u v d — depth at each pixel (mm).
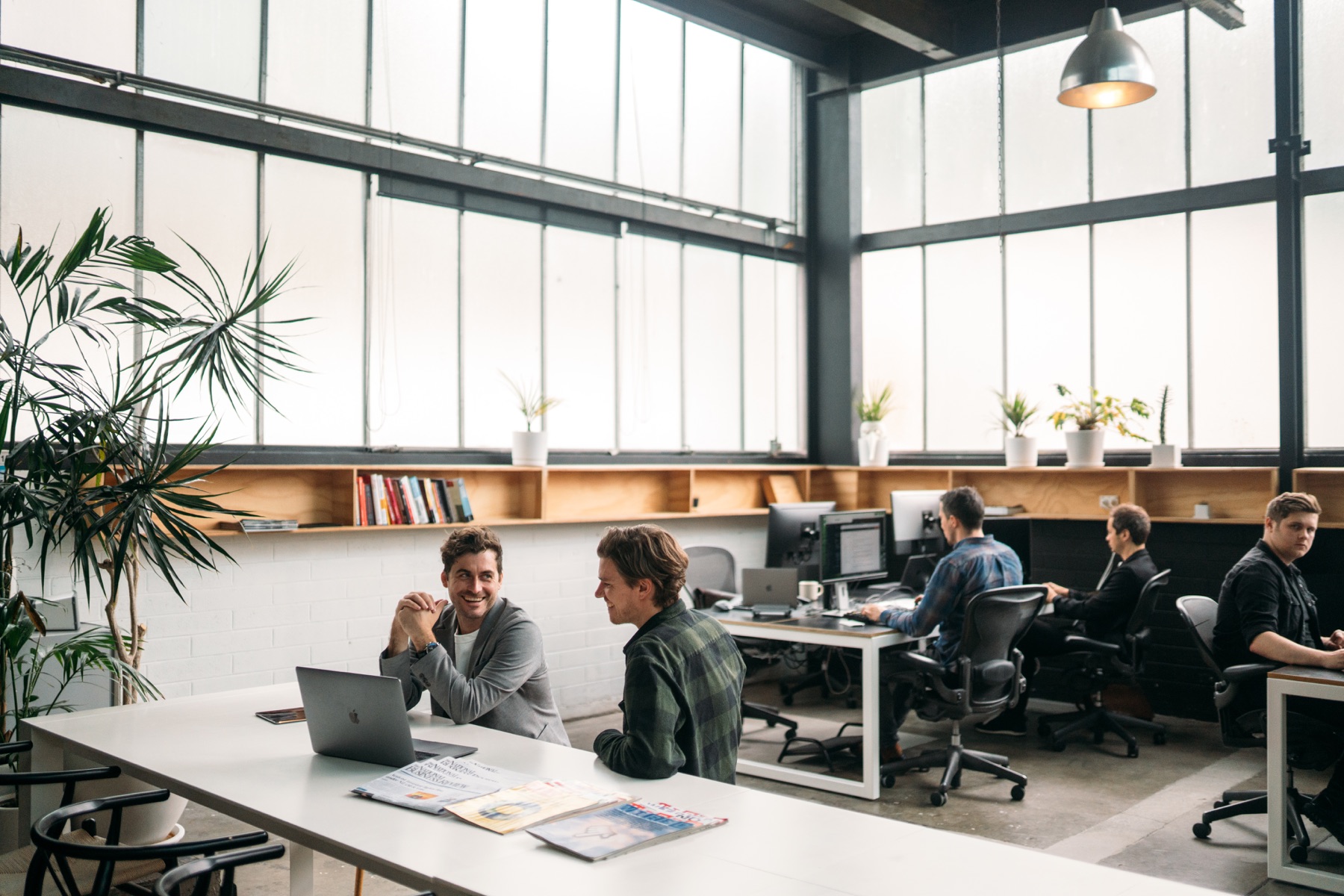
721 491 7039
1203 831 3982
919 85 7320
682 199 6832
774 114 7582
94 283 4406
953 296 7176
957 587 4418
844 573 5109
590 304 6418
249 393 4914
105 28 4516
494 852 1757
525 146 6062
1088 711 5457
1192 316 6238
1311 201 5773
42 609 3969
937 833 1863
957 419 7160
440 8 5680
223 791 2113
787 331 7676
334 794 2096
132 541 3783
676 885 1616
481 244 5879
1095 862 3736
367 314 5375
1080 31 6406
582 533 6207
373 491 5062
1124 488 6328
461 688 2699
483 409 5859
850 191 7500
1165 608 6133
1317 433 5750
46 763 2699
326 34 5219
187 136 4762
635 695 2234
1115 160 6516
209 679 4613
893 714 4879
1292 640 3891
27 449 3457
